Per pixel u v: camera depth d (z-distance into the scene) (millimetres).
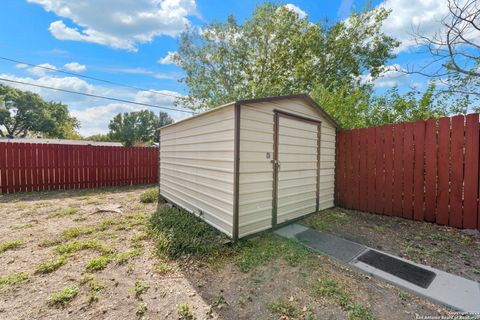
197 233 3215
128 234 3527
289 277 2293
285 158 3836
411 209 4062
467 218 3463
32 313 1792
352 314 1758
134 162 8961
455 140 3570
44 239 3291
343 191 5066
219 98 13547
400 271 2342
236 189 3047
